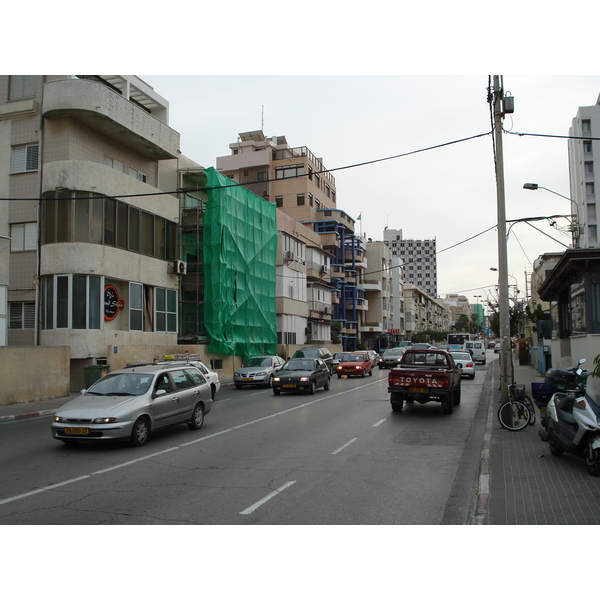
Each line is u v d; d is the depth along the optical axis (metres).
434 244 185.62
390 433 12.57
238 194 34.91
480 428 13.31
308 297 49.78
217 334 31.12
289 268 44.03
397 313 94.38
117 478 8.27
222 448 10.73
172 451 10.42
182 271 28.11
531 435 11.64
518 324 48.09
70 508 6.71
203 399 13.45
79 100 22.31
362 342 75.12
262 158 60.88
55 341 21.81
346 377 33.31
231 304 32.91
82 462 9.48
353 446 10.95
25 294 23.02
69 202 22.08
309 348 33.47
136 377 11.84
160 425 11.59
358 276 71.56
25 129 23.38
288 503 6.89
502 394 15.35
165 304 27.52
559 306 22.25
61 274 21.94
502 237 15.52
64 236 22.06
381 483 7.93
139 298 25.34
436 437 12.02
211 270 31.41
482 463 8.90
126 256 24.34
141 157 27.59
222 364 32.12
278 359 28.47
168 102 32.12
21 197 23.20
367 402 19.20
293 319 44.69
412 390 15.88
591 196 77.44
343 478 8.23
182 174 31.25
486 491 7.20
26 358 18.88
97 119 23.14
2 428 14.19
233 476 8.37
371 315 79.19
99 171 22.72
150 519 6.26
